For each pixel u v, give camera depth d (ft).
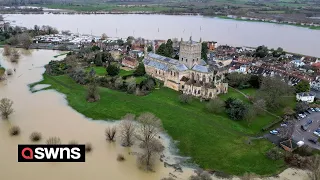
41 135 633.61
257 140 640.58
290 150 593.42
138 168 539.70
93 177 513.04
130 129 623.36
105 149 593.01
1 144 597.52
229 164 555.69
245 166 550.77
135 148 599.16
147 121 604.49
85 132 652.89
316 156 532.73
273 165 555.69
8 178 502.79
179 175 522.47
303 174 533.96
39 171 524.11
